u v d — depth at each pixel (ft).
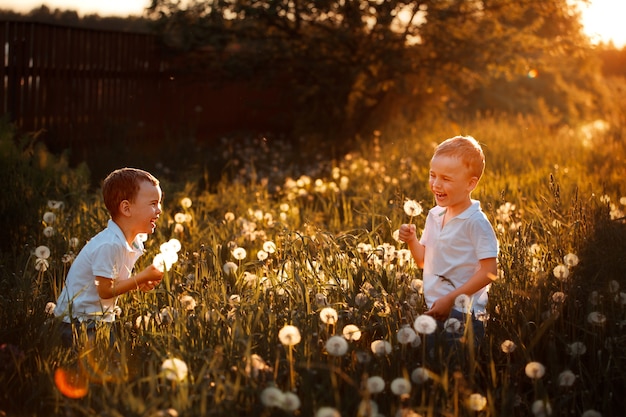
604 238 15.02
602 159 30.68
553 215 16.29
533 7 42.70
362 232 18.25
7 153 22.39
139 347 11.65
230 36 43.06
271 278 13.02
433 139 40.78
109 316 12.57
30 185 21.47
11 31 31.76
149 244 17.26
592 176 26.91
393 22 42.68
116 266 12.63
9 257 17.19
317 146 43.06
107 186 13.01
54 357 10.94
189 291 12.50
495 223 15.99
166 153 37.52
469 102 61.72
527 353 10.39
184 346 10.46
